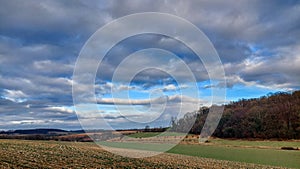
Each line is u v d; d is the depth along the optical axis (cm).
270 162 4069
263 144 5619
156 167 3072
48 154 3797
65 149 4406
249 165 3794
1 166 2683
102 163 3153
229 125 6091
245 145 5441
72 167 2823
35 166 2772
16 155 3534
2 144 4859
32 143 5222
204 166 3447
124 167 2958
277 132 6072
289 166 3778
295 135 6028
